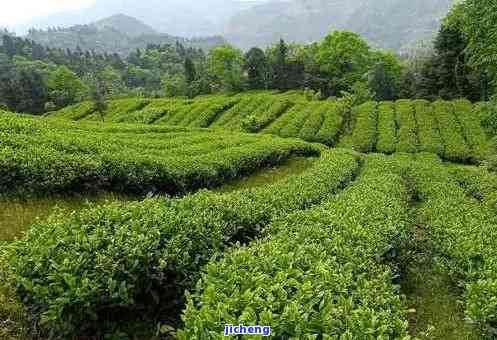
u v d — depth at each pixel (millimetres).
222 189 23219
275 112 59562
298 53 106562
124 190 17641
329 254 8664
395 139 47938
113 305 7004
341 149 38344
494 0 19297
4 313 7480
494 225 15109
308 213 12094
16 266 7070
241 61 103875
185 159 22078
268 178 27891
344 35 87812
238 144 31797
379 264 9945
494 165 28422
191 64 114625
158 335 7680
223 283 6609
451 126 50281
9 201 13562
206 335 5230
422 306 10703
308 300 6156
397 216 13828
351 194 16938
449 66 69438
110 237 7723
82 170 15586
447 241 13281
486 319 8680
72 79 104375
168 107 67125
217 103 66250
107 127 32812
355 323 5777
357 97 63625
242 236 11086
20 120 22578
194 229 8891
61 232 7902
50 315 6523
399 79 88750
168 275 8031
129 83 170125
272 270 7129
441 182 26266
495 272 10070
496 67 21391
